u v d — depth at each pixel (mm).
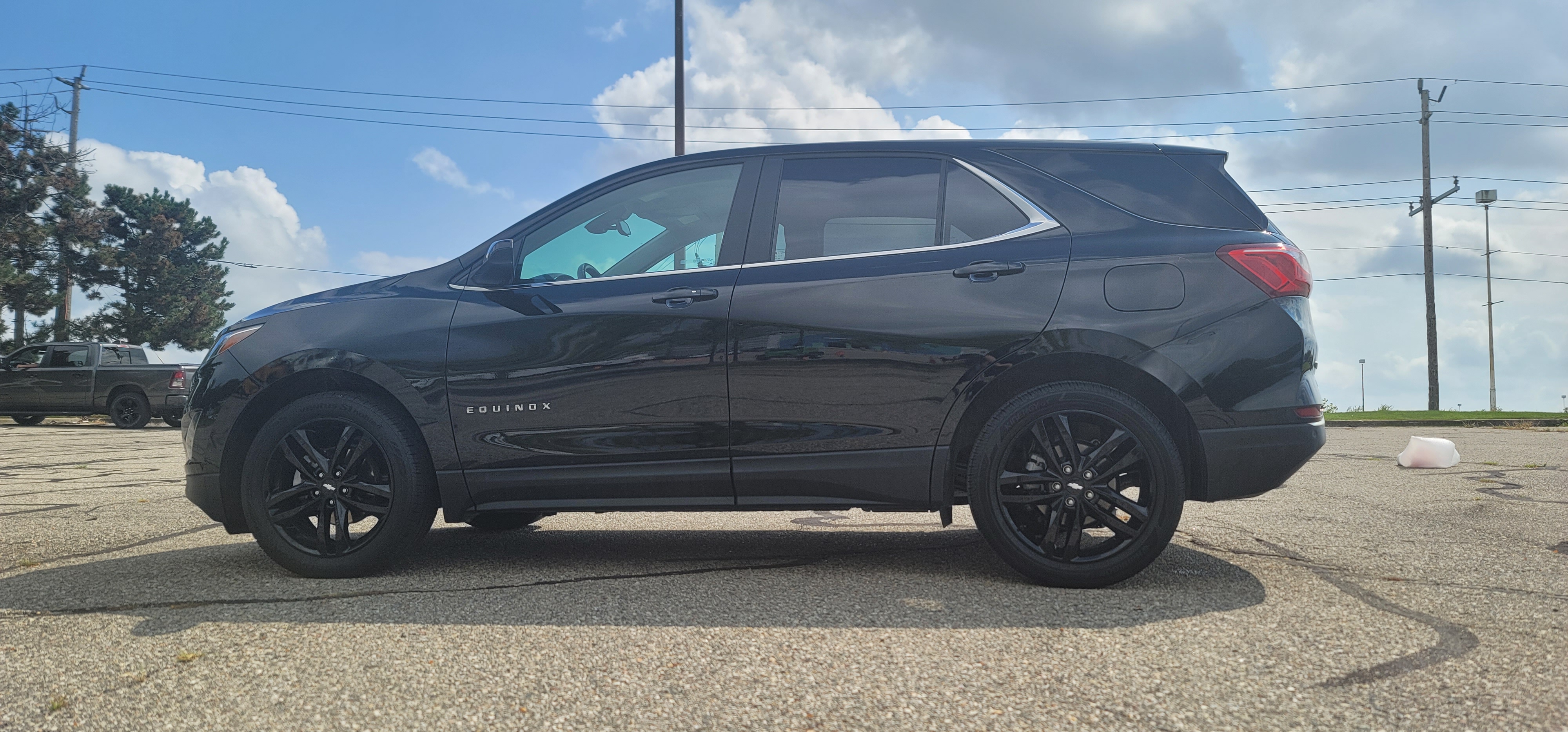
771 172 3588
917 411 3236
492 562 3686
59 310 38375
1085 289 3180
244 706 2051
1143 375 3127
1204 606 2830
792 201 3521
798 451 3305
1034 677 2180
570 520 4914
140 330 43125
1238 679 2146
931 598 2982
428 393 3500
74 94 34688
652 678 2209
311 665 2324
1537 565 3404
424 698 2088
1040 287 3207
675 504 3396
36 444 12336
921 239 3391
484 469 3480
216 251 47594
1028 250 3270
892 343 3248
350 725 1940
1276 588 3068
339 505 3438
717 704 2031
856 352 3268
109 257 40344
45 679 2242
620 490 3408
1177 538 4059
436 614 2822
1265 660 2279
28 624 2752
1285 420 3061
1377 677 2148
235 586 3275
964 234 3359
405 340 3549
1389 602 2854
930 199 3430
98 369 17500
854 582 3240
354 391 3672
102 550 4059
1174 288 3133
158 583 3326
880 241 3416
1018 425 3145
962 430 3379
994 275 3246
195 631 2643
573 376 3430
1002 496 3174
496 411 3471
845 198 3488
